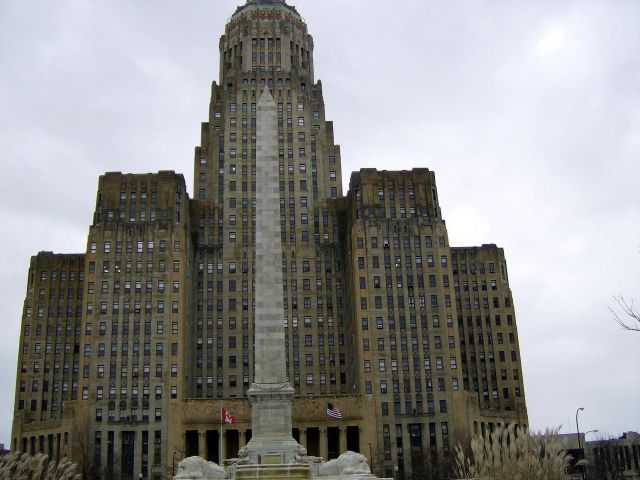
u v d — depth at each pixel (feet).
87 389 452.35
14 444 485.97
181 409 440.86
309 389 500.33
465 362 542.98
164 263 477.36
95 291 471.21
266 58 581.12
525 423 508.53
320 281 524.52
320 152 556.51
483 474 124.57
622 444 529.45
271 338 262.06
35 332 550.77
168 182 496.64
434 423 450.30
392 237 488.85
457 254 565.94
